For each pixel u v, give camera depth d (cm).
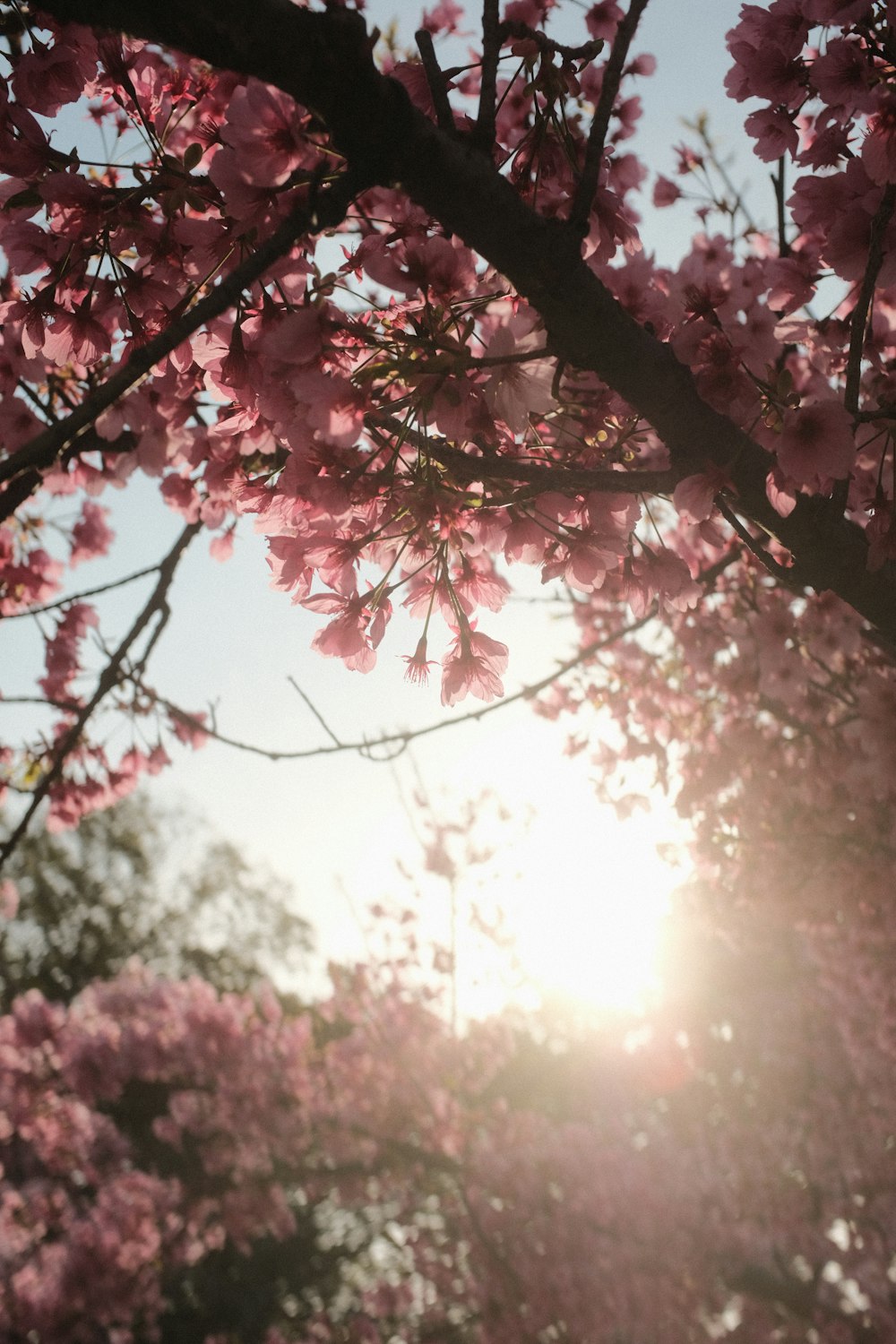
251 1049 1022
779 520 226
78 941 2375
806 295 285
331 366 204
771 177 352
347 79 164
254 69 163
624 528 235
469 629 240
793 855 656
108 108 274
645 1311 1004
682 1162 1112
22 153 205
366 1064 1066
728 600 587
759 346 235
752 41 236
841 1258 1023
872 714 416
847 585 232
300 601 238
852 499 293
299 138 179
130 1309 1059
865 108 207
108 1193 1061
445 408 209
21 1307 1043
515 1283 1011
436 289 205
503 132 280
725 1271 1016
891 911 673
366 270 201
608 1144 1176
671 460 225
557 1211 1021
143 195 204
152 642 389
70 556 536
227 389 224
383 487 226
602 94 195
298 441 213
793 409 214
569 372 234
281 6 159
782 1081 1162
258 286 212
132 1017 1030
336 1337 1083
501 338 211
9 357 289
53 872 2386
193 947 2533
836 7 211
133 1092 1067
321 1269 1507
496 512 246
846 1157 1057
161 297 220
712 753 645
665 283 334
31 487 290
